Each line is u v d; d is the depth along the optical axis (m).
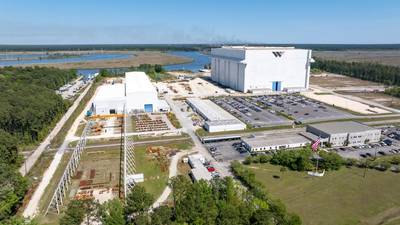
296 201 60.59
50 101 112.69
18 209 57.19
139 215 47.91
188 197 50.25
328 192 64.12
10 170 59.84
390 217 55.50
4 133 77.50
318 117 120.12
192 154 84.00
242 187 64.50
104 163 77.94
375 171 74.00
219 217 47.97
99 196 62.22
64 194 62.59
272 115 123.44
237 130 104.31
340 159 75.06
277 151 81.62
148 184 67.19
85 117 120.06
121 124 110.88
